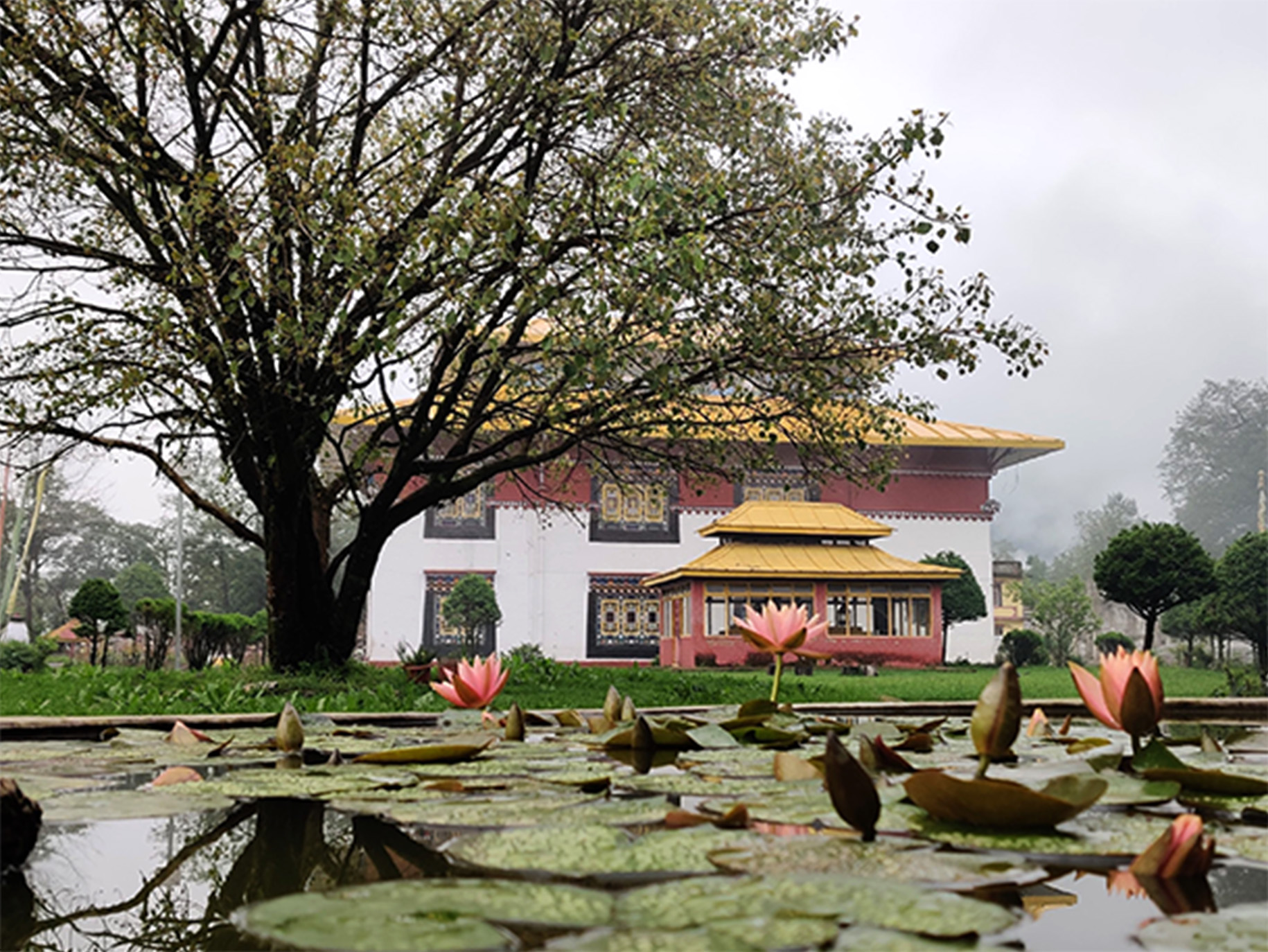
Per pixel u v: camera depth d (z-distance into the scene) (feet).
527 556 86.53
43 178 25.34
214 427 27.55
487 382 31.12
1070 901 3.13
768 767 6.53
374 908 2.82
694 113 28.73
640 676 40.27
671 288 23.45
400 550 85.40
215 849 4.31
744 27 27.53
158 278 26.45
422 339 30.22
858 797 3.85
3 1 23.99
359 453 29.48
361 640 99.86
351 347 23.35
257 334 25.96
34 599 167.02
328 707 21.07
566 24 27.40
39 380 27.30
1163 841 3.57
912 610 74.13
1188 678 49.96
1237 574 64.34
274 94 28.55
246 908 2.82
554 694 29.27
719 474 34.50
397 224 24.81
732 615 72.95
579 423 31.89
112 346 26.63
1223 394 234.58
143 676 29.84
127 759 7.84
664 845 3.79
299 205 23.50
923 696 32.40
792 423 33.30
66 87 25.43
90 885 3.70
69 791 5.79
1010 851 3.81
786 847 3.73
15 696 22.86
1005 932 2.65
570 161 27.09
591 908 2.82
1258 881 3.48
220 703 20.21
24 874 3.90
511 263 24.97
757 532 74.59
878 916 2.74
